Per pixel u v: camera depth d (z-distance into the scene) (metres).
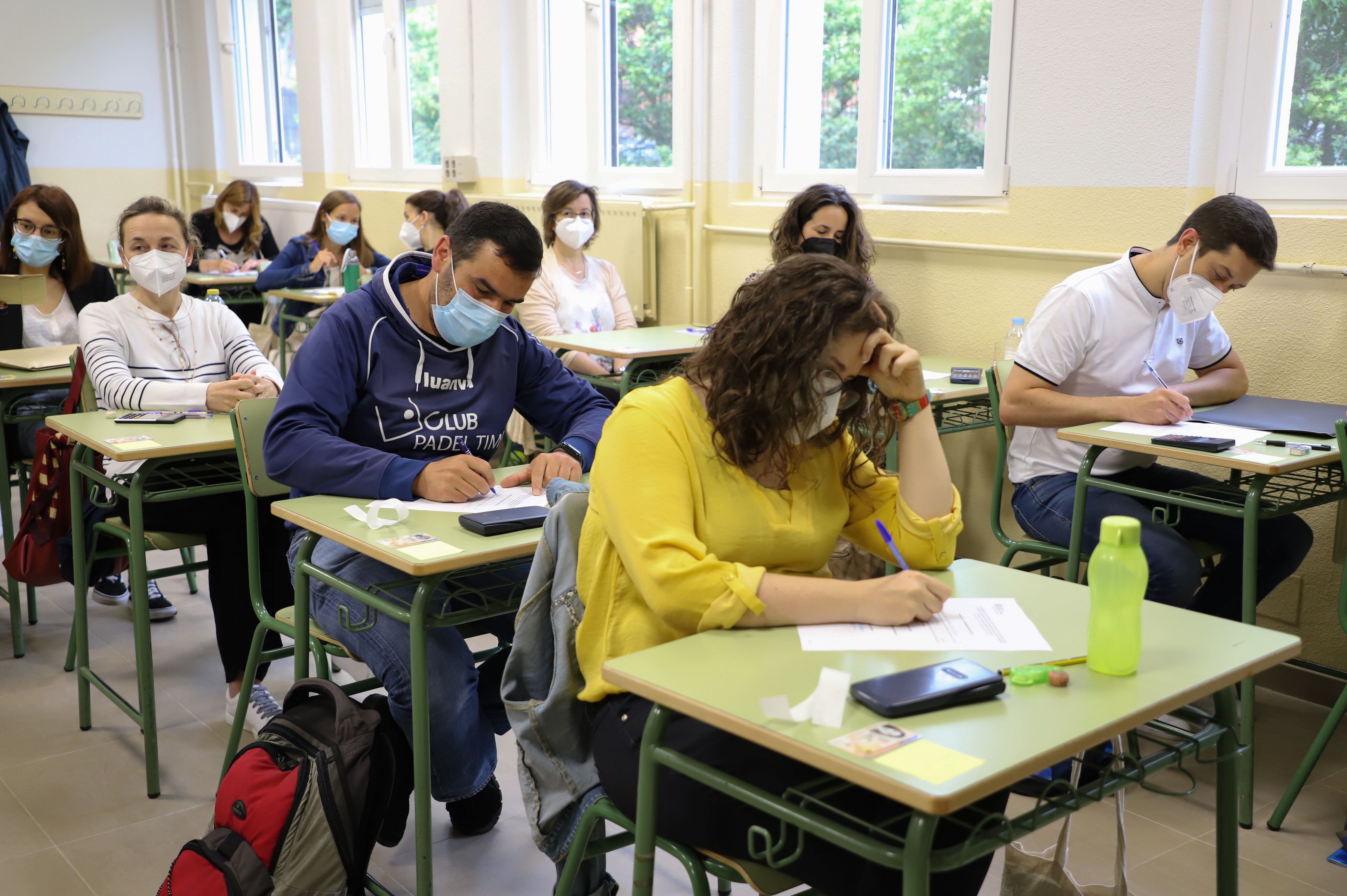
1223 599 2.38
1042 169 3.12
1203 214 2.33
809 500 1.38
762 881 1.18
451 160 5.35
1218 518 2.37
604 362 3.89
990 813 1.03
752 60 4.09
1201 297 2.34
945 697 1.00
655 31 4.45
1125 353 2.49
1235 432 2.18
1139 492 2.18
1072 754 0.95
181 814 2.09
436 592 1.76
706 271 4.25
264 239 6.32
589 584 1.36
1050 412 2.40
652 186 4.54
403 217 5.82
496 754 1.96
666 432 1.30
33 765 2.28
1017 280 3.22
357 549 1.58
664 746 1.14
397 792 1.67
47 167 7.04
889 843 1.07
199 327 2.75
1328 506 2.60
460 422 2.03
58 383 2.79
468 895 1.84
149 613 2.29
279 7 6.86
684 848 1.22
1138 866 1.92
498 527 1.61
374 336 1.96
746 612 1.21
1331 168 2.64
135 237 2.63
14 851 1.95
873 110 3.68
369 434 1.98
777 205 3.95
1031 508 2.51
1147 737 1.33
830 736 0.94
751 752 1.17
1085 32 2.97
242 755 1.62
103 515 2.45
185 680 2.70
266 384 2.56
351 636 1.77
